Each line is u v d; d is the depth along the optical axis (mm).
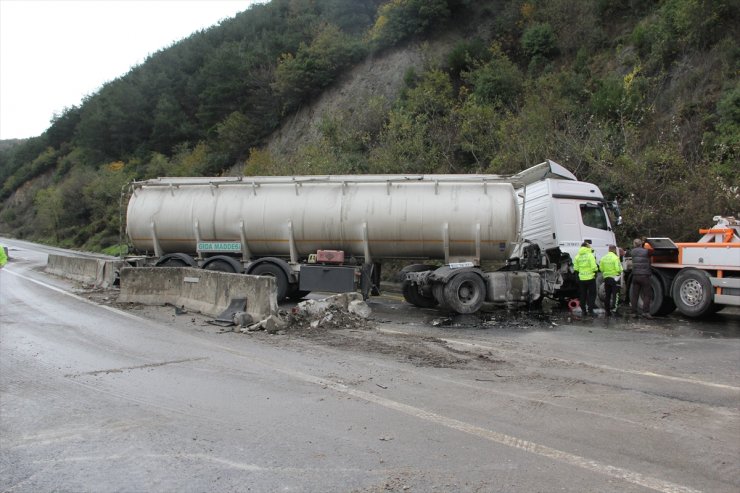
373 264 14188
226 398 5891
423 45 31797
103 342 8891
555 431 4906
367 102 30188
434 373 6961
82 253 40562
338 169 25453
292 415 5340
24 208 74500
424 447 4535
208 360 7625
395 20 33594
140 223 15273
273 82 40031
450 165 23359
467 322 11289
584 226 13922
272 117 40219
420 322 11312
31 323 10789
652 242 12383
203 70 54531
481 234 12812
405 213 13133
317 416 5312
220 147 43406
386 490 3775
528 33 27703
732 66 19141
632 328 10562
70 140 80375
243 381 6562
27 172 81500
